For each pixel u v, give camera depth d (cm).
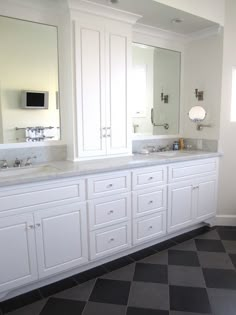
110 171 218
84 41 229
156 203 254
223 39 289
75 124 236
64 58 235
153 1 224
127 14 244
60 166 217
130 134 273
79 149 239
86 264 220
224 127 302
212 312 172
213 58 300
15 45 221
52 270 196
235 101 308
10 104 225
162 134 328
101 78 243
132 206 237
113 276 214
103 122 250
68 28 223
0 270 174
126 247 238
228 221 315
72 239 204
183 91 337
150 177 246
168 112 329
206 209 300
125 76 259
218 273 216
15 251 178
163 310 175
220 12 280
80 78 230
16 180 171
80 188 204
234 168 308
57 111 246
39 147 239
